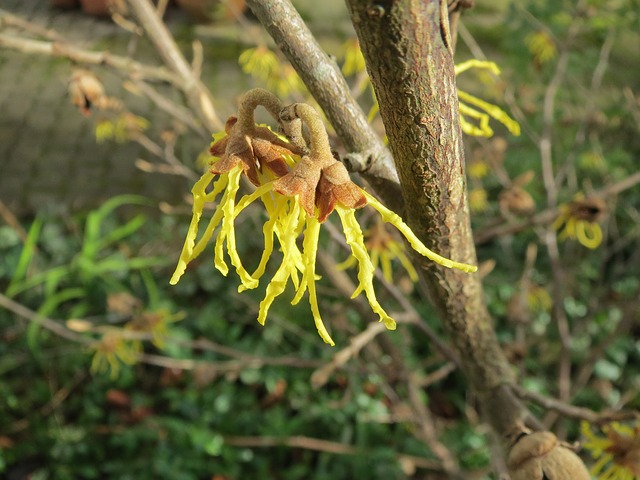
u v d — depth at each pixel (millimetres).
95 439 3541
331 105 837
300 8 6500
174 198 4738
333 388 3631
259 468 3438
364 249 690
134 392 3732
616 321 3754
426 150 692
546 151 2775
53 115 5473
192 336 3934
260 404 3670
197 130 1947
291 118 729
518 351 2299
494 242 4086
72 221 4520
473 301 954
